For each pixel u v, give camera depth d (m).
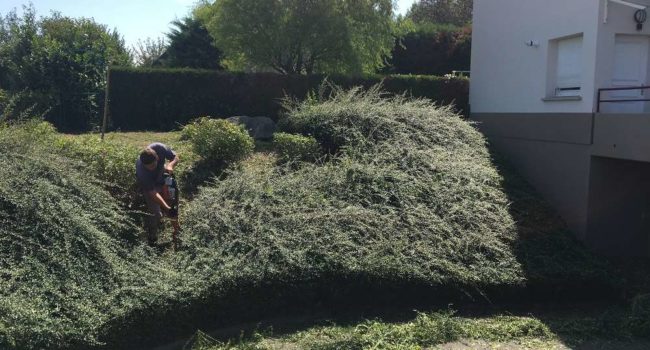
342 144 10.23
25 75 16.61
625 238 9.53
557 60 10.85
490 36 13.23
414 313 7.16
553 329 6.86
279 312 6.90
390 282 7.23
